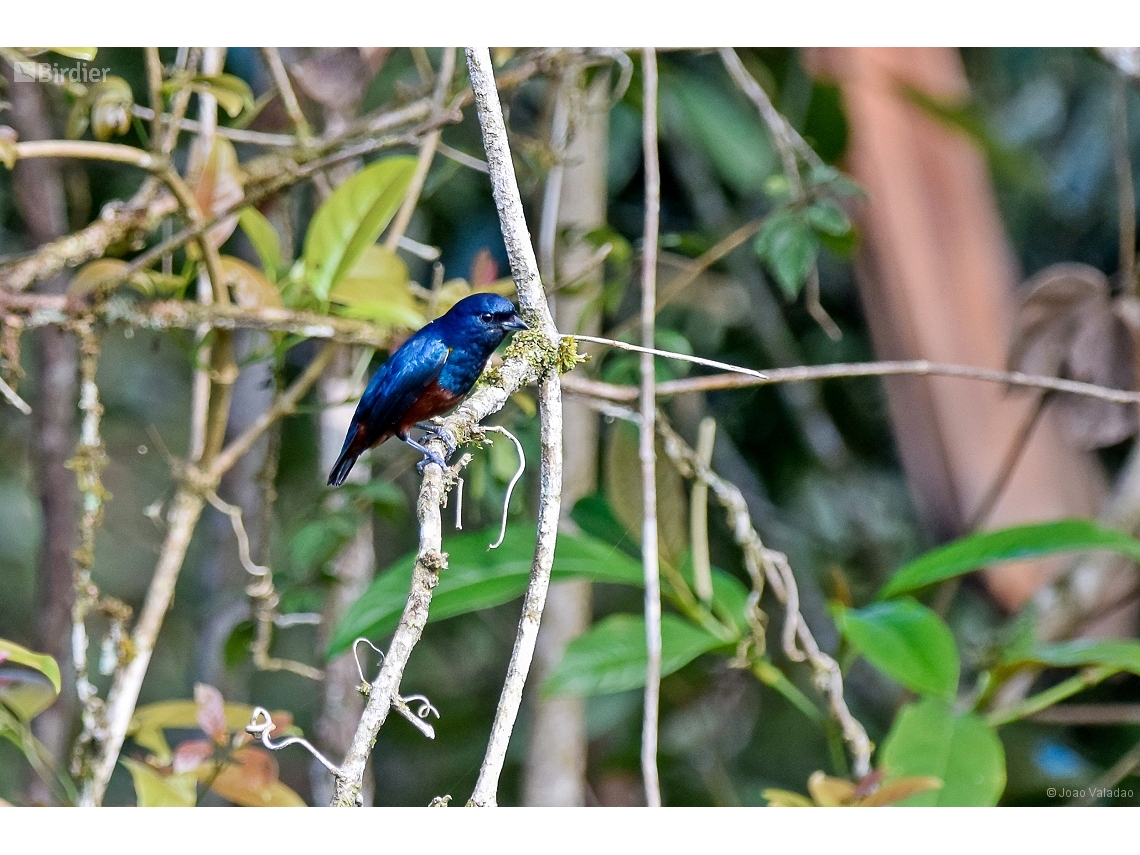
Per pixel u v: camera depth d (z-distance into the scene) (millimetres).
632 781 12805
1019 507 10836
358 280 8008
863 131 11086
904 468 11531
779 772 12750
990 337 11109
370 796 9156
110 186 11289
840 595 7887
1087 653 7016
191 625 14328
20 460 13812
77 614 7027
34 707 7199
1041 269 13133
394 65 11539
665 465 7855
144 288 7562
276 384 8508
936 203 11242
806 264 8227
